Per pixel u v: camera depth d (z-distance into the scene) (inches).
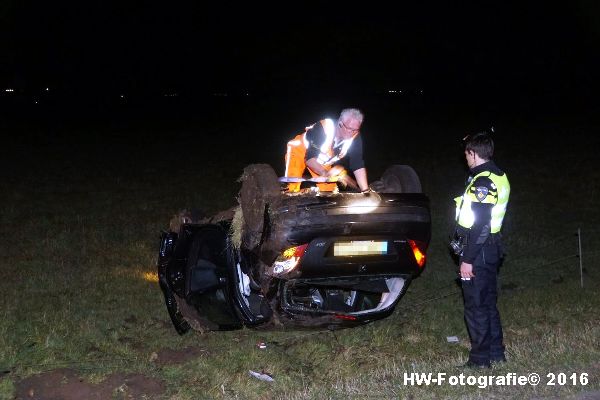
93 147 922.1
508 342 265.0
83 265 357.4
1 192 567.2
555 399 209.2
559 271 353.7
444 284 334.3
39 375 234.4
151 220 460.1
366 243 229.5
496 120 1218.6
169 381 232.1
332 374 238.8
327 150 256.2
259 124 1299.2
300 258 223.6
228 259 246.5
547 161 706.8
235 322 257.3
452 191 561.9
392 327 279.3
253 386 228.1
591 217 466.0
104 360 246.1
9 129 1211.9
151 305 302.5
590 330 268.5
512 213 478.0
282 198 224.7
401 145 898.1
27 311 289.4
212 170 695.7
